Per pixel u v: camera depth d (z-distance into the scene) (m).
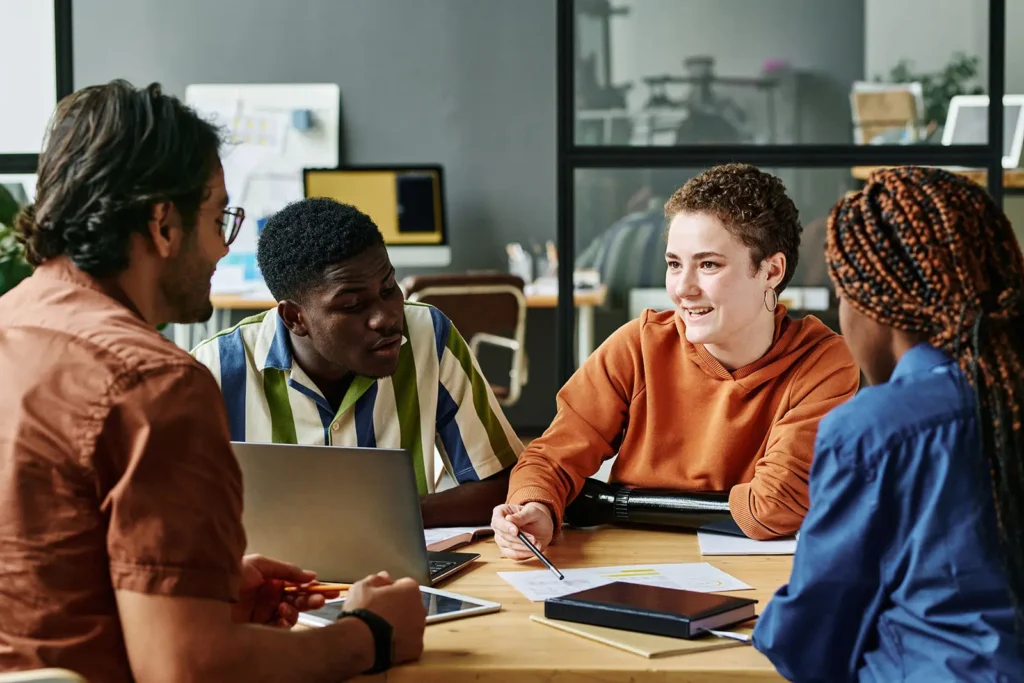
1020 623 1.07
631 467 2.03
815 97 4.53
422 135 6.55
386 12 6.51
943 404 1.11
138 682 1.10
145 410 1.08
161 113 1.18
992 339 1.09
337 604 1.46
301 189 6.39
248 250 6.33
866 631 1.15
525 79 6.53
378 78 6.53
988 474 1.08
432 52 6.52
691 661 1.26
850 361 1.93
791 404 1.92
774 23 4.48
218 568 1.10
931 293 1.12
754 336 1.92
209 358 1.97
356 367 1.84
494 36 6.51
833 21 4.50
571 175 4.52
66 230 1.17
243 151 6.43
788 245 1.90
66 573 1.10
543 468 1.92
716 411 1.96
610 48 4.49
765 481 1.80
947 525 1.09
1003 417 1.08
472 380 2.09
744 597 1.47
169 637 1.08
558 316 4.53
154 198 1.16
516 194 6.58
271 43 6.51
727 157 4.48
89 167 1.16
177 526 1.08
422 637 1.29
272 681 1.13
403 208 6.28
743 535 1.81
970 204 1.13
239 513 1.14
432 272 6.58
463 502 1.94
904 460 1.11
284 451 1.58
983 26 4.41
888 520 1.12
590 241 4.55
